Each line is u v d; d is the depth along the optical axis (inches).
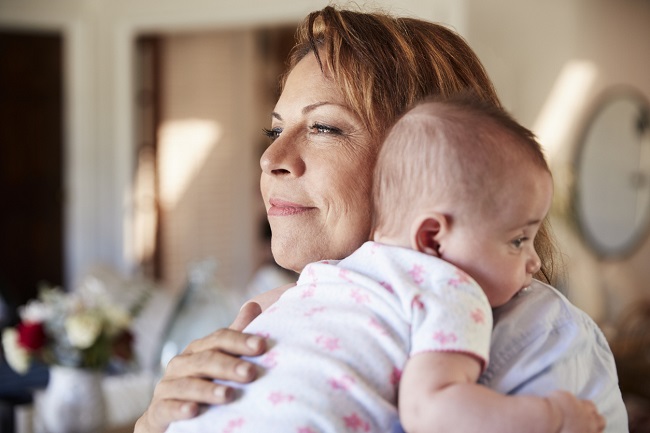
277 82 53.5
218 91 324.5
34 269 292.5
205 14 277.6
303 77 46.1
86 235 296.8
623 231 277.0
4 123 286.7
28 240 291.3
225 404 37.5
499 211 37.3
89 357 122.0
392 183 39.7
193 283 112.4
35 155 290.8
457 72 47.2
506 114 38.9
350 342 36.4
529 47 247.1
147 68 308.5
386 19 47.4
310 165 44.9
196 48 318.3
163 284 313.0
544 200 38.1
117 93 295.1
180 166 316.8
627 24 279.1
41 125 291.3
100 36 292.7
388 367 35.9
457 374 34.1
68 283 297.3
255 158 333.7
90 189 296.2
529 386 37.8
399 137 39.6
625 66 278.8
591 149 265.9
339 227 44.8
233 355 39.4
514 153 37.5
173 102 314.2
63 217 296.2
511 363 38.2
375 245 39.5
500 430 32.4
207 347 39.8
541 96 251.6
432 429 33.3
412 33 47.0
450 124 38.2
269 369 37.1
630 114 279.9
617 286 270.5
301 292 40.1
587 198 262.1
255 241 334.0
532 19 247.1
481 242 37.6
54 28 289.7
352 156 44.6
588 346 40.9
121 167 297.3
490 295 37.9
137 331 162.7
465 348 34.6
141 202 308.8
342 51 45.4
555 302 41.5
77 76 292.5
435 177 38.0
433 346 34.6
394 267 38.0
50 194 293.4
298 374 36.1
